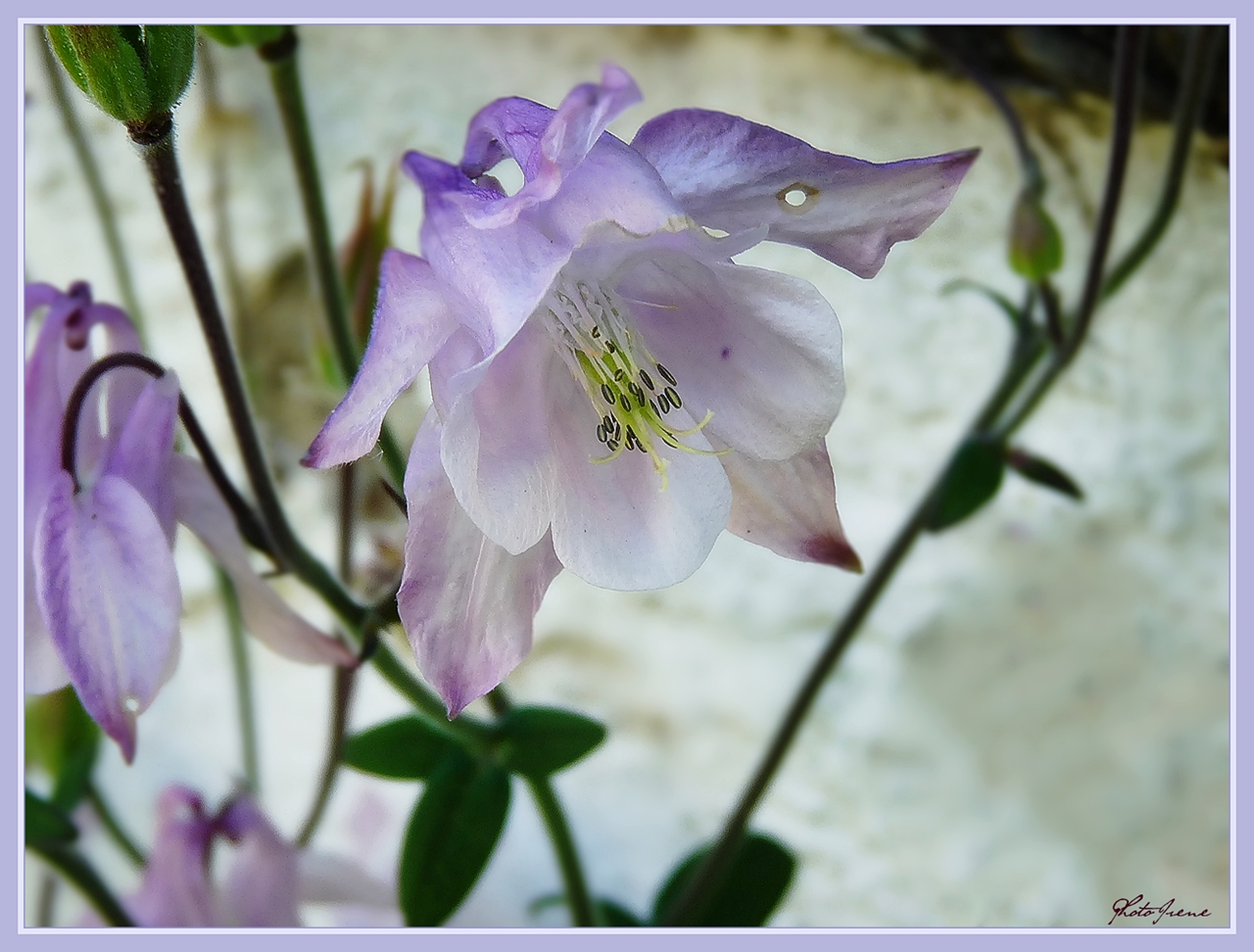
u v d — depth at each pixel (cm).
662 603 37
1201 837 35
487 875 34
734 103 35
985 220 35
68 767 29
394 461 26
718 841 29
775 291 24
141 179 34
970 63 31
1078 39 33
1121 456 35
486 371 24
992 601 36
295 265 34
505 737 27
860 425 36
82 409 26
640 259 25
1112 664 36
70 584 25
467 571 24
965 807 36
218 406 34
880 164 24
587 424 25
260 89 34
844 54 35
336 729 28
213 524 26
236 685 31
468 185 24
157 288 34
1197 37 30
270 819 29
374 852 33
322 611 33
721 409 25
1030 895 35
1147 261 35
